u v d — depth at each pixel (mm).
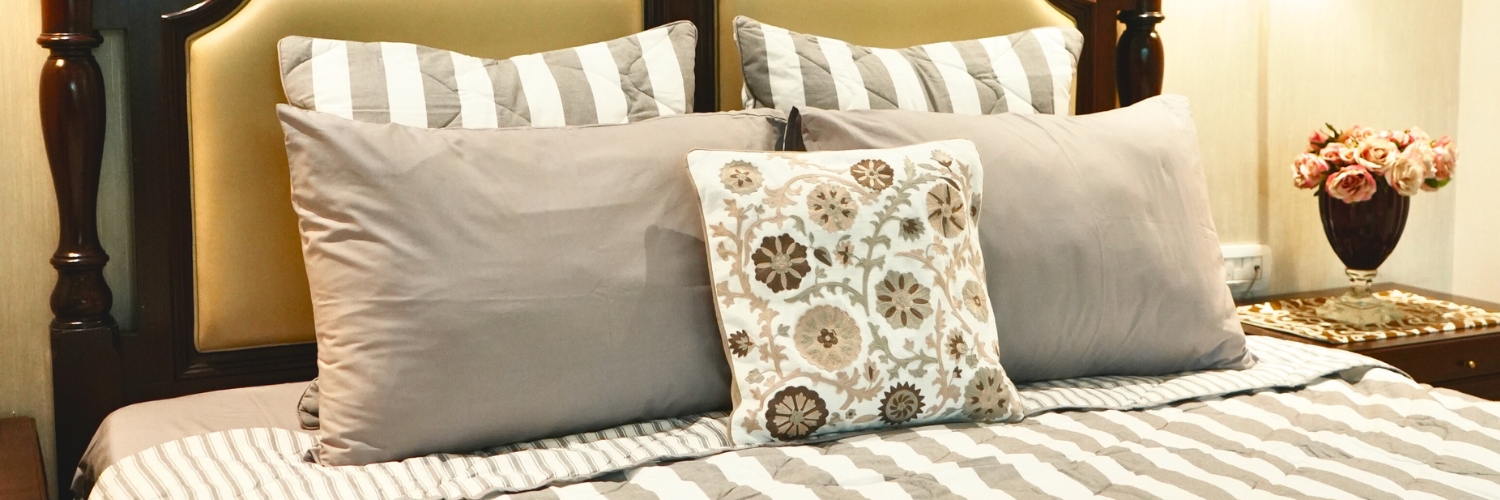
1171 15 2537
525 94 1737
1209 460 1302
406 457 1355
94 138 1676
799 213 1392
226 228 1748
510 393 1362
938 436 1379
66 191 1677
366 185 1375
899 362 1371
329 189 1387
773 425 1342
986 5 2207
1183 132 1826
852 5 2105
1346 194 2299
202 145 1736
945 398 1396
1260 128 2662
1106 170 1674
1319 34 2676
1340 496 1169
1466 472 1264
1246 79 2629
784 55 1898
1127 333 1636
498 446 1416
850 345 1361
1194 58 2574
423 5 1817
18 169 1764
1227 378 1669
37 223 1787
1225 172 2650
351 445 1331
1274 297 2691
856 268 1391
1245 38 2611
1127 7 2412
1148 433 1429
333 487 1236
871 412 1366
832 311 1371
